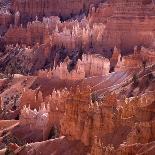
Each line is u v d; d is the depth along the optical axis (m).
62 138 106.88
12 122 137.38
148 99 97.06
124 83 138.00
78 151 100.81
